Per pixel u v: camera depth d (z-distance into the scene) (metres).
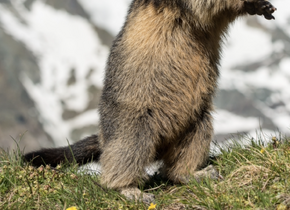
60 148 8.78
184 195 6.52
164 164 7.93
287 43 66.69
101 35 70.31
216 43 7.75
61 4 74.69
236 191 6.20
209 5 7.19
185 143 7.67
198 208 6.02
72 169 7.59
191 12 7.25
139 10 7.69
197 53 7.43
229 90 53.78
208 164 7.78
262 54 64.88
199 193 6.34
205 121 7.70
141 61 7.34
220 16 7.54
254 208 5.75
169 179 7.82
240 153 7.53
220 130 45.91
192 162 7.62
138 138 7.26
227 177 6.77
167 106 7.37
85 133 49.44
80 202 6.35
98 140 8.30
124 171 7.23
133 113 7.29
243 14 7.44
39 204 6.34
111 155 7.33
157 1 7.42
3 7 69.38
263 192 6.08
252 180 6.43
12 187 6.73
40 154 8.56
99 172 8.03
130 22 7.75
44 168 7.27
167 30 7.34
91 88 57.62
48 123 48.81
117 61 7.63
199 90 7.51
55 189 6.69
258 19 71.44
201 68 7.48
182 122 7.51
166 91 7.34
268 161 6.72
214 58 7.78
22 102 48.62
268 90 55.53
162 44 7.34
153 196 6.69
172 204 6.31
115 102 7.49
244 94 53.28
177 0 7.25
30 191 6.52
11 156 7.85
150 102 7.31
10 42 57.91
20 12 69.69
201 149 7.64
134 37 7.52
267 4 7.00
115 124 7.42
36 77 54.97
